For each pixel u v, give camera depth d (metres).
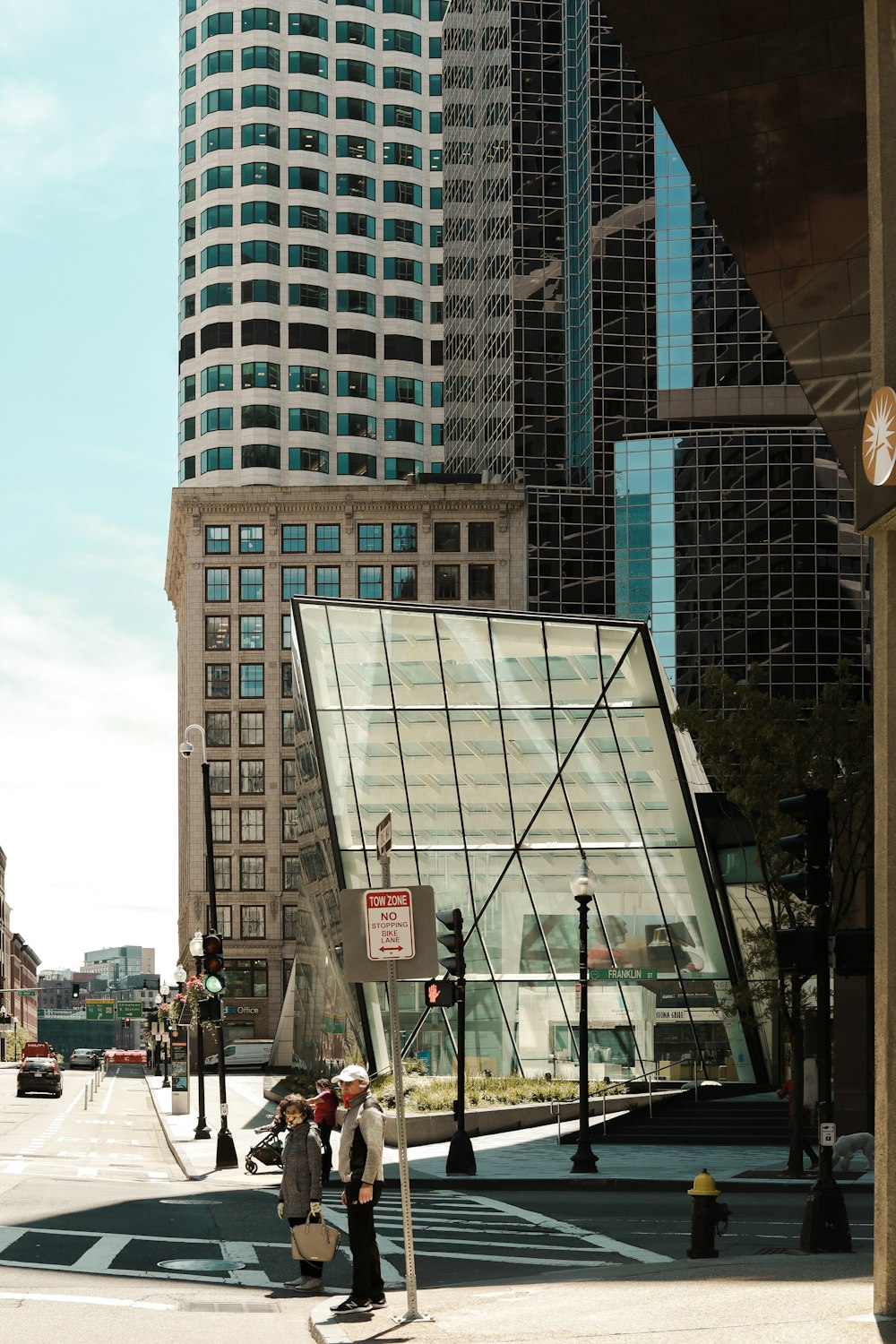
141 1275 16.09
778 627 85.94
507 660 48.69
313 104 126.00
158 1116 52.19
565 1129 38.44
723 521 87.38
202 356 122.44
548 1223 21.75
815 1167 28.53
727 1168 29.83
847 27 16.16
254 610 108.44
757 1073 43.47
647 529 88.25
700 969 44.62
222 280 122.56
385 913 12.09
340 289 124.69
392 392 124.56
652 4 16.52
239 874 107.94
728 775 31.67
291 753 108.44
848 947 16.66
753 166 16.61
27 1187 25.88
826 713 31.06
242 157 124.00
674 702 54.88
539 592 90.25
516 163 96.81
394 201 127.25
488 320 101.56
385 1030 41.88
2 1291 14.46
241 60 125.38
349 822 45.56
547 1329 11.27
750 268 16.75
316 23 127.31
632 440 89.44
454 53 112.12
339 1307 13.01
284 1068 92.19
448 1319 12.23
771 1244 18.30
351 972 12.23
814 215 16.48
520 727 47.59
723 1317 11.15
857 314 16.38
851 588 86.38
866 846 31.56
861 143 16.33
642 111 92.38
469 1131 37.78
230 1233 20.17
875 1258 10.78
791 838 16.59
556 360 96.06
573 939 44.69
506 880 45.19
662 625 87.19
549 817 46.31
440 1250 18.73
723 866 48.16
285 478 120.56
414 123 129.38
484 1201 25.55
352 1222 13.17
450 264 113.25
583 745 47.56
